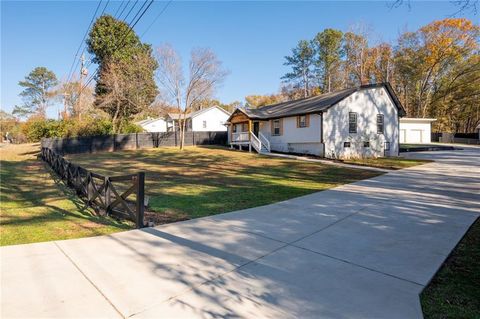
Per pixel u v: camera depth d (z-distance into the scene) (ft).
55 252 13.82
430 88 147.13
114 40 105.60
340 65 157.79
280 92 200.44
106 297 9.77
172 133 96.43
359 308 9.07
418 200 24.82
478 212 20.72
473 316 8.60
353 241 15.06
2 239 15.90
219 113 139.54
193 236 16.12
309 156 65.21
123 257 13.21
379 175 41.22
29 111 239.30
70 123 95.55
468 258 12.92
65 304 9.33
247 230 17.11
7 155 78.95
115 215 20.58
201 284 10.69
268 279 11.05
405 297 9.70
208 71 95.25
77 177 29.45
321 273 11.50
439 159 62.44
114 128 95.76
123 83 103.09
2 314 8.75
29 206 25.39
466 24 120.26
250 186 33.53
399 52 140.36
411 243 14.65
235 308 9.14
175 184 35.14
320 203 24.09
